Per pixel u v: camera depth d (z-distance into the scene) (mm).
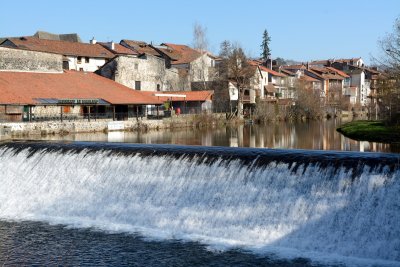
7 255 15500
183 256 15023
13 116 48938
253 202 17219
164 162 19859
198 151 19812
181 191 18781
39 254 15539
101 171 21078
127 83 73812
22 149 24016
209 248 15711
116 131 56375
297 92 94000
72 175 21594
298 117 88000
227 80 81500
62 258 15164
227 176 18156
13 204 21422
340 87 119938
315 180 16516
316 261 14320
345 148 35250
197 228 17484
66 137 46938
